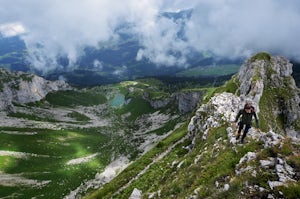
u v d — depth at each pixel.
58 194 146.50
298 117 139.50
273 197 18.06
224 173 23.95
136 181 58.75
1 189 153.25
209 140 44.62
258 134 30.03
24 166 187.88
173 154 62.81
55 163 197.75
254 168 21.03
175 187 31.42
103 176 167.62
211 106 71.31
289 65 165.25
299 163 19.97
